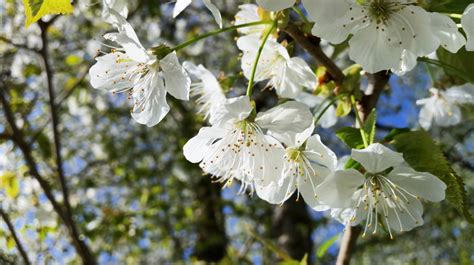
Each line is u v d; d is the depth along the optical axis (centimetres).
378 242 71
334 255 76
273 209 70
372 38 17
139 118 18
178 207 74
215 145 17
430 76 25
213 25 71
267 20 18
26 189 46
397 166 16
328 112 24
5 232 41
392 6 17
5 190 44
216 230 74
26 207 46
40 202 46
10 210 45
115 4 17
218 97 21
